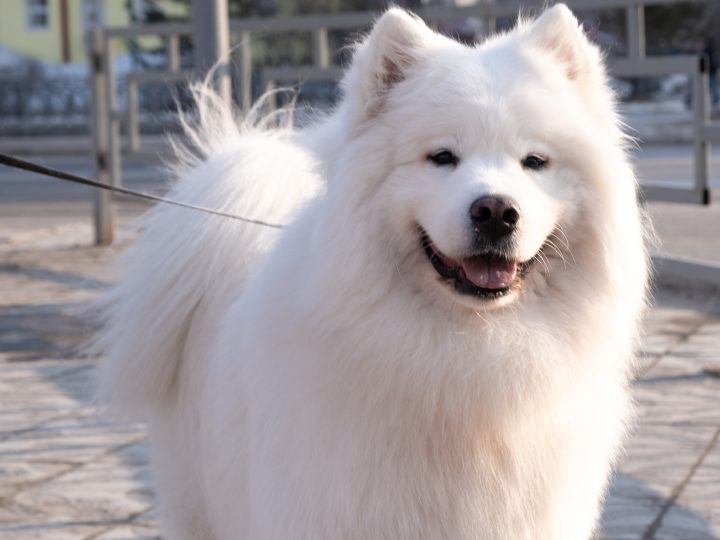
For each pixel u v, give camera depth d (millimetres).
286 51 34844
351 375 3760
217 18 11492
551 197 3920
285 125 5695
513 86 3953
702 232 15234
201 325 4793
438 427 3803
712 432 6914
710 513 5641
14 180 26828
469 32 21719
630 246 4043
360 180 3877
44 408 7844
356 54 4250
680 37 40000
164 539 5160
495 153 3906
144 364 4898
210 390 4531
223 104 5793
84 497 6078
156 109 33094
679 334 9758
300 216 4215
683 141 30078
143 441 7090
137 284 4957
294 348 3873
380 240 3854
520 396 3814
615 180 4004
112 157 16266
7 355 9508
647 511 5672
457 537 3844
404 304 3812
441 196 3826
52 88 39906
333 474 3760
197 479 4812
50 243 16438
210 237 4809
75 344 9859
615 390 4223
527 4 12508
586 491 4074
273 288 4020
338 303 3752
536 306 3941
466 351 3777
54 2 50375
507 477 3883
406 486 3789
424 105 3932
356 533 3783
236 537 4410
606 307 4000
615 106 4379
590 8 12180
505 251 3729
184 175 5336
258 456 3980
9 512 5852
